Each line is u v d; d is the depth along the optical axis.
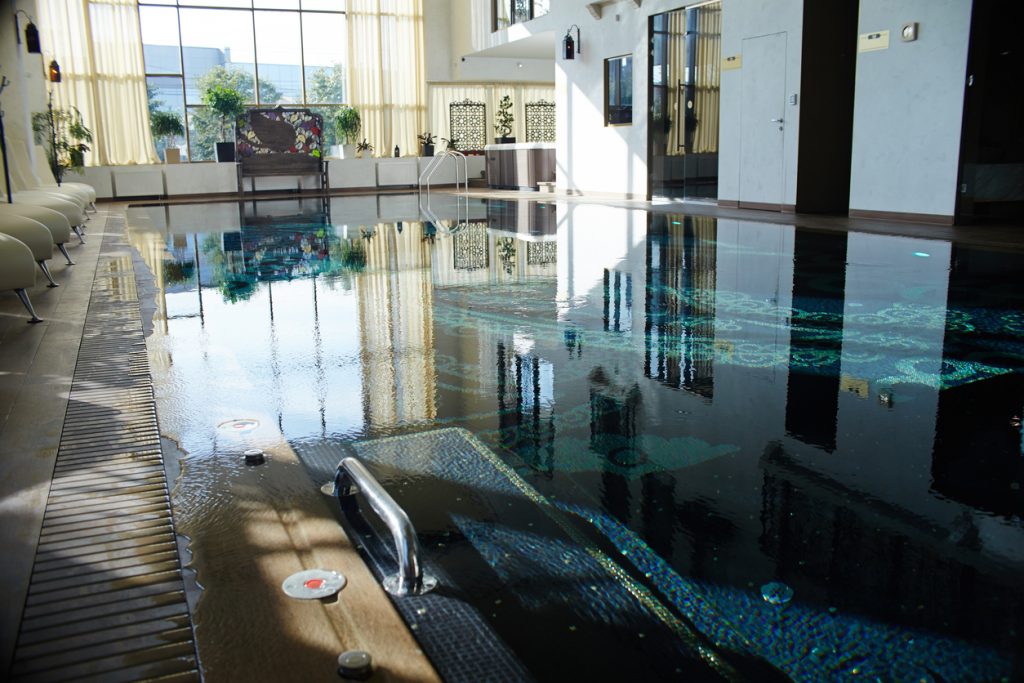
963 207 7.49
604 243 7.34
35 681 1.21
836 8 8.97
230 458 2.17
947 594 1.47
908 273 5.21
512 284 5.20
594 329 3.82
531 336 3.70
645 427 2.42
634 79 12.14
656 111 11.89
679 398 2.71
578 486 1.99
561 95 14.23
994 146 8.47
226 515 1.80
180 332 3.87
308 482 2.00
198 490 1.94
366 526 1.77
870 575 1.53
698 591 1.49
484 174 19.66
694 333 3.68
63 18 15.05
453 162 19.08
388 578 1.55
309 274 5.77
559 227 8.98
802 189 9.25
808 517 1.79
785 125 9.28
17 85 8.99
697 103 10.98
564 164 14.41
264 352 3.44
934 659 1.28
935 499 1.88
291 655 1.27
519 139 20.25
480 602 1.46
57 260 6.63
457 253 6.91
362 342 3.62
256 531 1.71
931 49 7.46
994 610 1.41
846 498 1.89
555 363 3.20
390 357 3.34
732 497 1.91
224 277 5.66
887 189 8.15
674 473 2.06
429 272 5.81
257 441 2.31
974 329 3.63
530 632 1.37
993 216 8.10
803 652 1.30
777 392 2.76
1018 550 1.63
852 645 1.32
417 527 1.77
